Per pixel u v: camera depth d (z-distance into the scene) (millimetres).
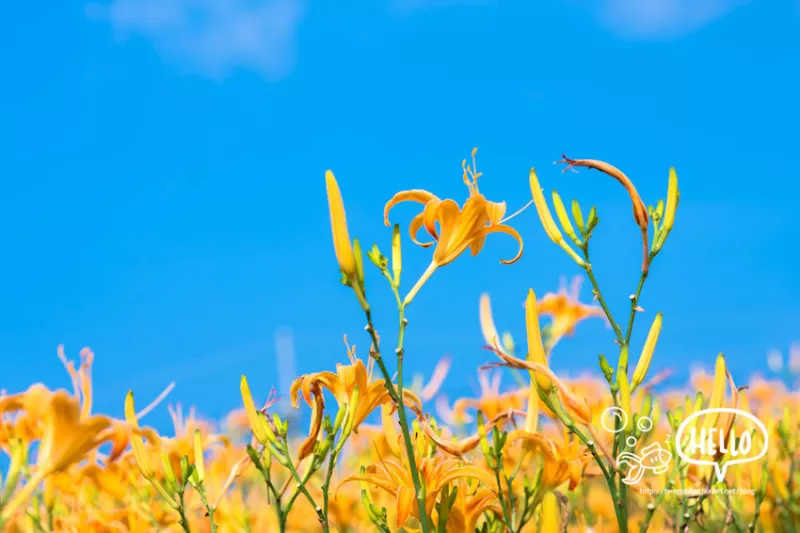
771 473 1879
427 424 1625
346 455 2131
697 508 1631
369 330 1572
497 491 1612
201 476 1664
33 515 1756
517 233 1653
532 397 1656
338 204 1561
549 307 2180
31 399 1546
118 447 1588
